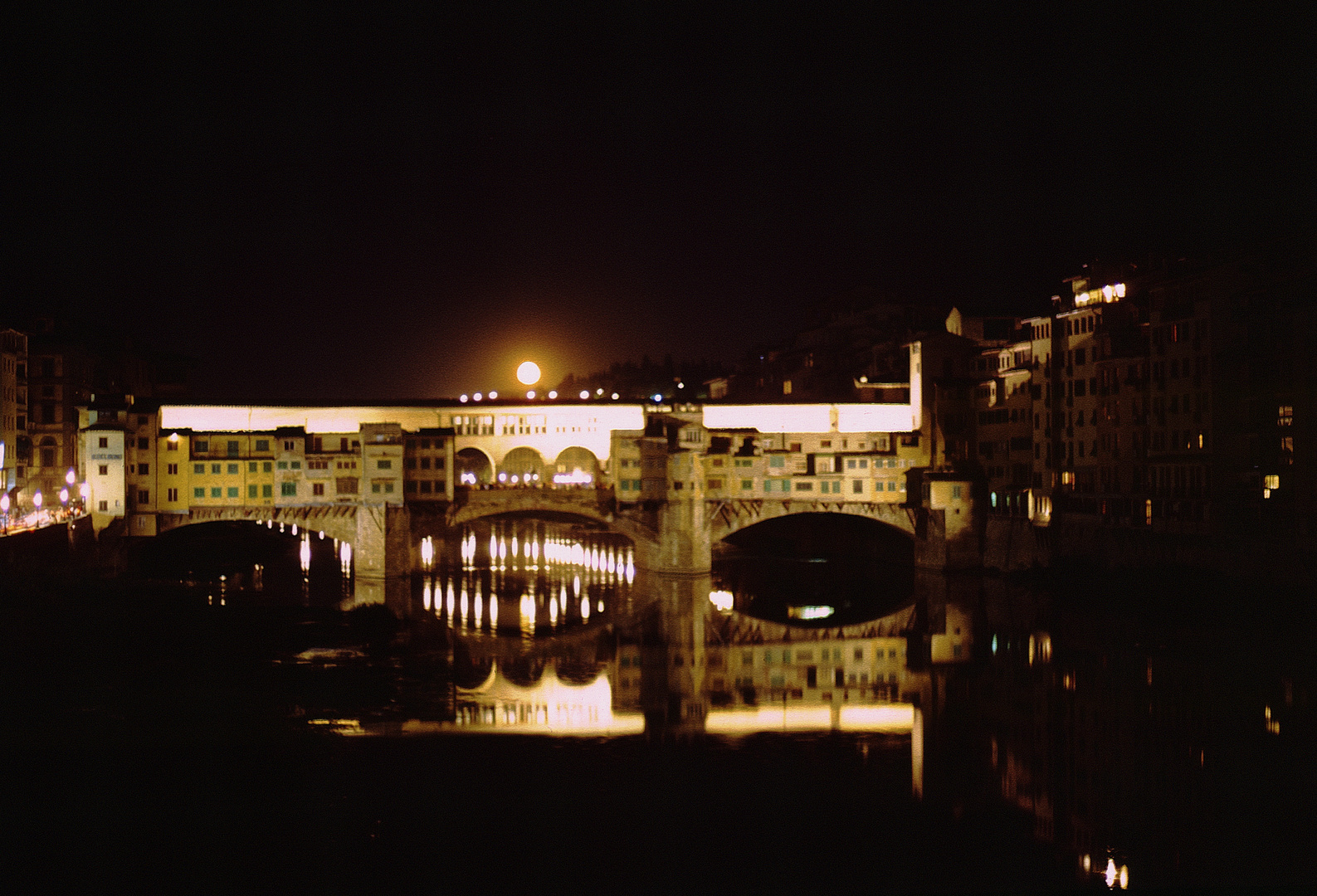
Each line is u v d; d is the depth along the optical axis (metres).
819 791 61.75
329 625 101.19
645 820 57.16
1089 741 69.88
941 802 60.22
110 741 63.22
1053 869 51.91
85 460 128.25
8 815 53.38
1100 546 120.69
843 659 96.19
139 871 48.84
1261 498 96.88
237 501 134.12
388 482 135.38
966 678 87.81
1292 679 82.06
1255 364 98.56
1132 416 116.12
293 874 49.41
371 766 63.97
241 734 66.31
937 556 144.88
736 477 148.25
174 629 88.31
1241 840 55.16
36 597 89.50
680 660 95.88
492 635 105.19
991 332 165.75
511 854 52.38
